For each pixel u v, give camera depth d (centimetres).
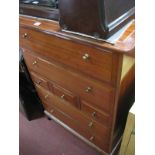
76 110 118
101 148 129
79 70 88
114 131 109
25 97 153
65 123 149
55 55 95
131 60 77
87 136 133
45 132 155
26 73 137
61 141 146
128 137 92
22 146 146
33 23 91
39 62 113
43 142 147
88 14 65
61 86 112
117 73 72
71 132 149
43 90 137
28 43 107
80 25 70
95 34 68
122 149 105
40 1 89
